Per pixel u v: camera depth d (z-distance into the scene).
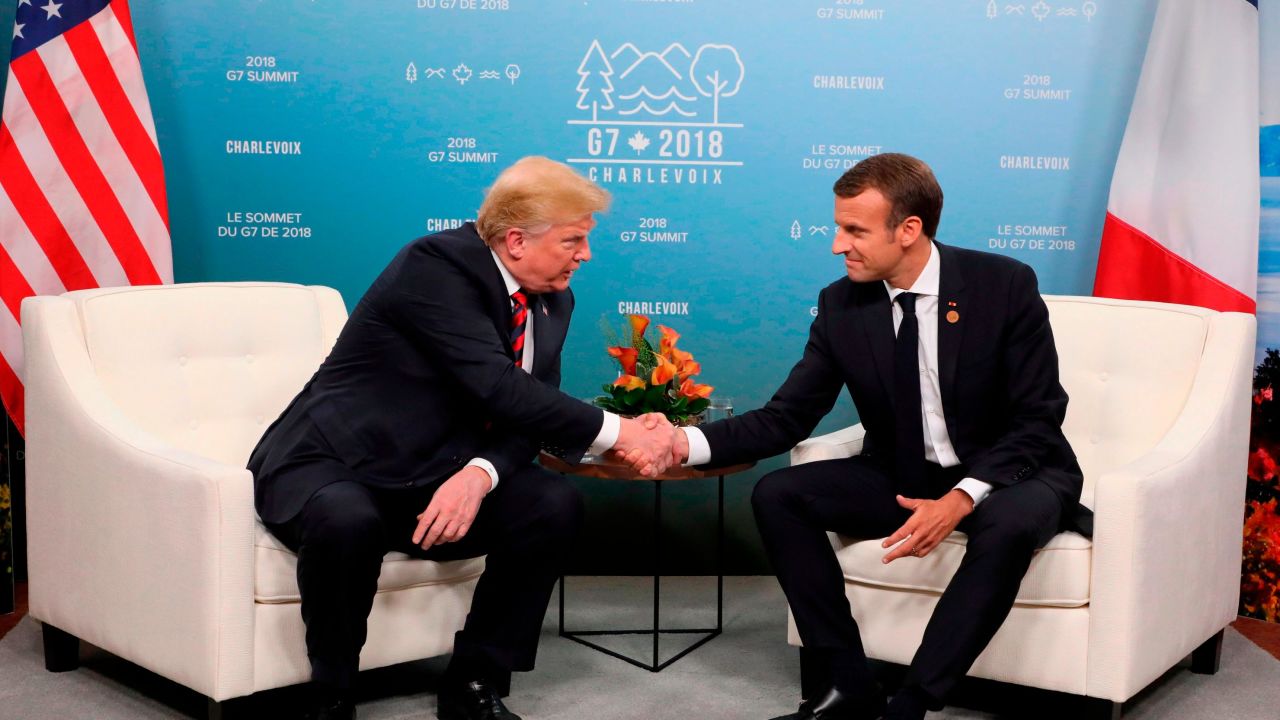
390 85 3.11
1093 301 2.70
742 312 3.20
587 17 3.11
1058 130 3.14
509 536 2.16
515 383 2.13
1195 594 2.33
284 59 3.10
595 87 3.13
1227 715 2.32
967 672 2.03
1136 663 2.12
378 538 2.02
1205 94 2.91
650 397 2.53
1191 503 2.27
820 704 2.15
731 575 3.28
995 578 2.00
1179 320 2.58
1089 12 3.10
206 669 2.04
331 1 3.09
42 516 2.44
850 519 2.27
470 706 2.17
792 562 2.22
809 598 2.21
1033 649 2.15
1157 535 2.14
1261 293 2.97
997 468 2.15
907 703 1.97
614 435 2.23
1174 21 2.95
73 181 2.86
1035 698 2.40
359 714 2.25
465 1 3.09
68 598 2.37
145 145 2.92
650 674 2.49
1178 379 2.55
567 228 2.11
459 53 3.11
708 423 2.40
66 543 2.37
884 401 2.29
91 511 2.29
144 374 2.47
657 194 3.16
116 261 2.89
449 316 2.11
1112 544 2.08
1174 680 2.52
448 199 3.15
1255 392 2.96
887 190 2.17
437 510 2.05
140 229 2.91
